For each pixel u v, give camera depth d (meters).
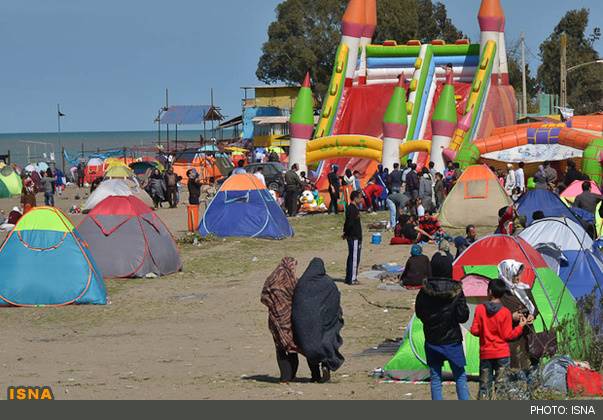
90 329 23.55
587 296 17.70
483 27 62.69
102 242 31.48
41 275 27.00
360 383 16.39
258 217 40.28
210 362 19.05
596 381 14.44
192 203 49.91
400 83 55.31
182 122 99.62
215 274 32.06
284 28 132.12
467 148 55.06
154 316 25.06
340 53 62.81
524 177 52.53
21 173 78.38
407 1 130.38
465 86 63.91
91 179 88.44
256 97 130.38
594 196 33.12
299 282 16.22
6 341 22.00
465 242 25.62
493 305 13.23
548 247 20.77
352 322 23.16
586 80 137.00
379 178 48.84
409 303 25.33
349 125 62.31
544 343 15.78
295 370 16.70
